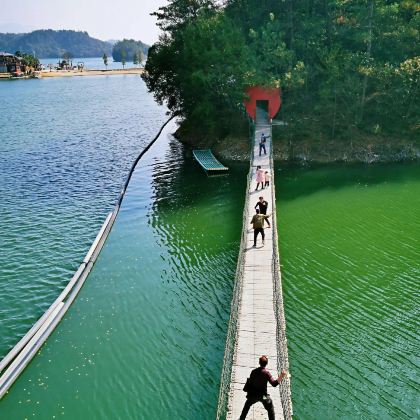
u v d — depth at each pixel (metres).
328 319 20.86
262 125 49.97
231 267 26.03
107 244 29.78
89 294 23.91
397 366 17.88
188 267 26.38
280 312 17.83
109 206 36.81
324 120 49.91
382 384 16.98
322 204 35.19
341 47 49.91
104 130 70.50
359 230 30.30
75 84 165.62
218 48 48.22
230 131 52.03
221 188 40.00
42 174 45.78
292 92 51.28
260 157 41.00
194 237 30.25
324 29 51.94
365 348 18.91
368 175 42.19
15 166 48.72
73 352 19.47
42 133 67.69
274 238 24.20
